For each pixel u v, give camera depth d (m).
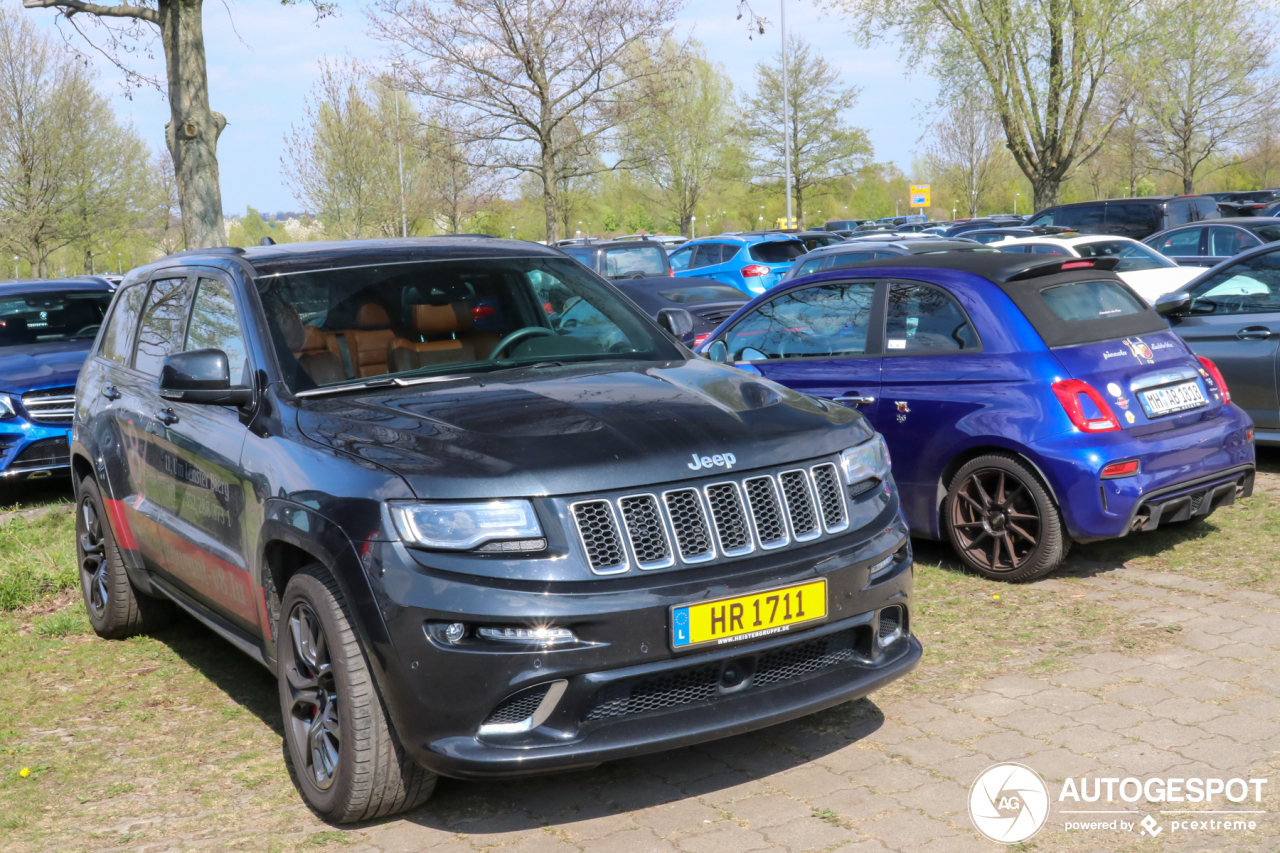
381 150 38.31
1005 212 80.25
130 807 3.75
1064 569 5.98
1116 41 26.25
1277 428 7.97
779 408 3.79
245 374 4.14
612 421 3.53
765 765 3.83
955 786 3.59
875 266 6.51
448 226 41.56
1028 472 5.65
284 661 3.74
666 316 4.95
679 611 3.21
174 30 13.09
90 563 5.89
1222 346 8.13
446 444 3.39
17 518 8.69
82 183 47.72
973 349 5.88
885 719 4.16
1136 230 20.12
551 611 3.11
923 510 6.12
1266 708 4.07
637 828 3.42
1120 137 46.69
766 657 3.44
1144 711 4.10
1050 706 4.18
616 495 3.26
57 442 9.32
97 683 5.09
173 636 5.79
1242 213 25.14
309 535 3.43
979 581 5.86
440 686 3.16
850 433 3.79
